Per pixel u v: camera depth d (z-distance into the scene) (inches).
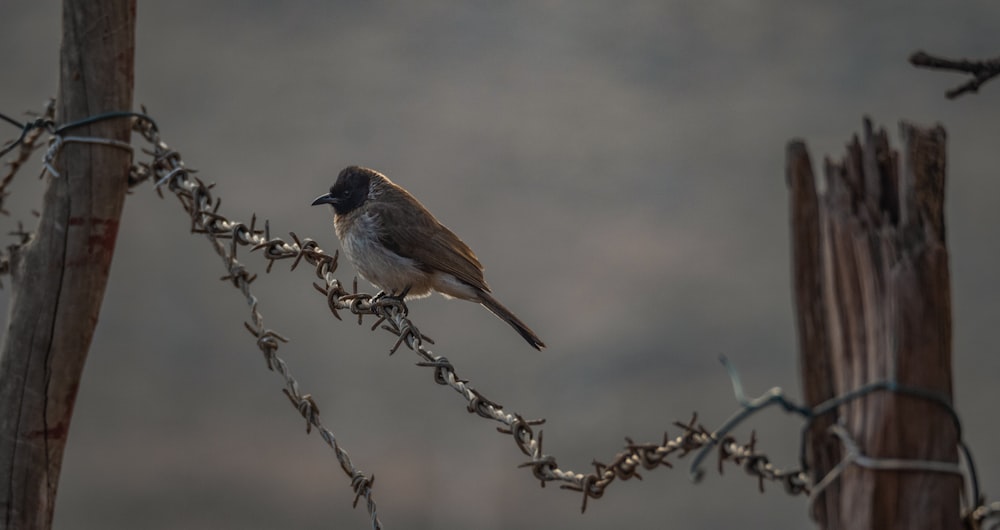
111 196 215.0
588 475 173.9
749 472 164.9
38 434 210.5
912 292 122.5
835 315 127.0
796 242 128.4
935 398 122.7
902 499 123.2
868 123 126.5
